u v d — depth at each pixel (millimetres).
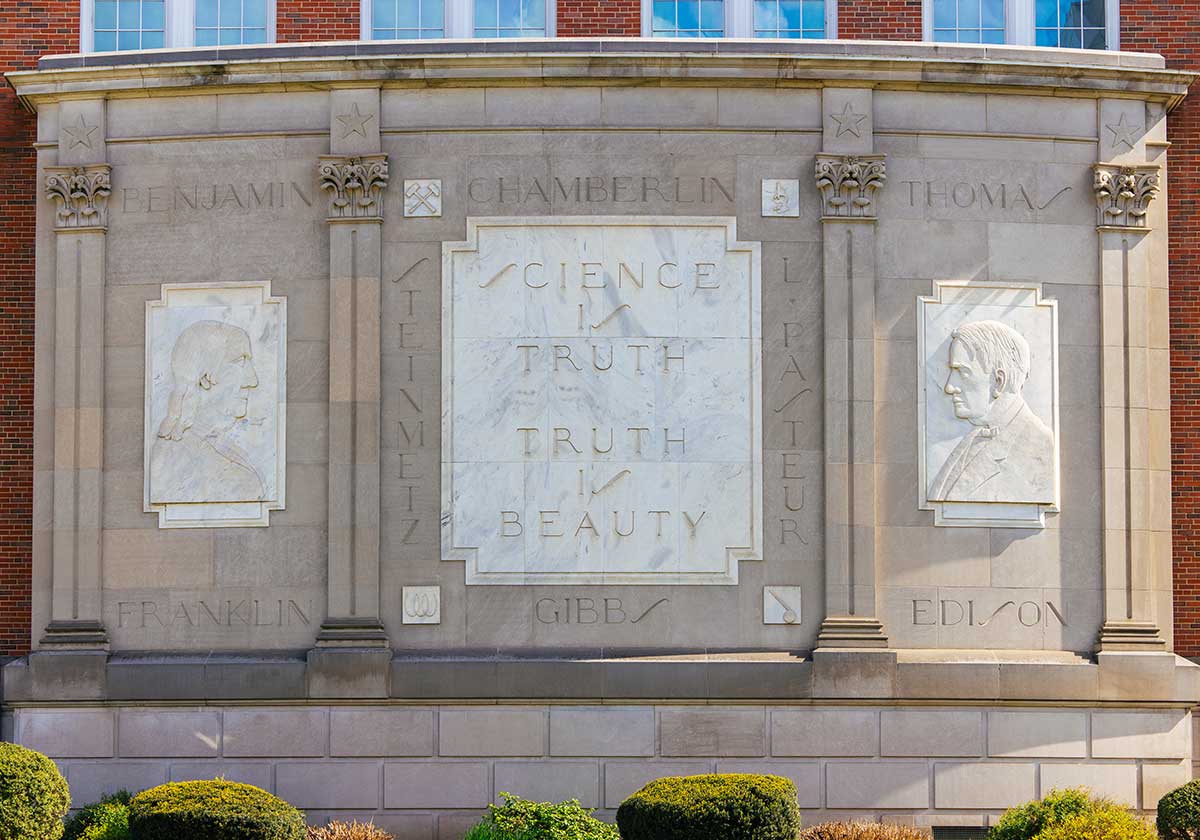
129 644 28656
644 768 27953
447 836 27828
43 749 28344
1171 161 31500
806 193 29000
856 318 28719
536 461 28531
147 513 28875
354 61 28828
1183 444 31047
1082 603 28828
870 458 28500
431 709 28047
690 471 28516
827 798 27938
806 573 28391
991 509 28828
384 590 28344
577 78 28875
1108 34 32125
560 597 28312
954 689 28000
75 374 29141
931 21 32156
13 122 31578
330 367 28641
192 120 29406
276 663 28000
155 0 32094
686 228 28891
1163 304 29531
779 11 32125
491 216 28891
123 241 29375
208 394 28969
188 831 24703
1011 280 29188
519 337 28703
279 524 28641
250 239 29125
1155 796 28312
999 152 29406
